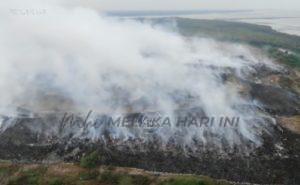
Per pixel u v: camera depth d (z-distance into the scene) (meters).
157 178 42.12
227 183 41.84
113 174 42.81
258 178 43.53
